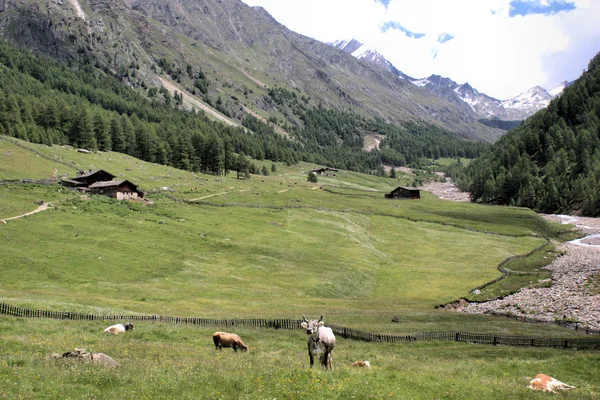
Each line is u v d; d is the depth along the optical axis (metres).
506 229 152.50
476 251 120.62
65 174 145.00
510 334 52.38
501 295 81.62
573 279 86.75
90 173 137.88
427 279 93.62
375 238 130.75
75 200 115.31
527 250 123.81
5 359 20.28
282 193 186.75
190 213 125.00
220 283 77.25
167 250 89.56
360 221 148.00
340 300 74.44
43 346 25.78
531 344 46.78
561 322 61.22
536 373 29.50
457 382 23.05
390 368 27.11
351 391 18.64
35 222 92.94
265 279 82.38
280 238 110.06
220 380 19.42
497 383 23.53
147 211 119.50
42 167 147.00
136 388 17.91
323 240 113.62
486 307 74.56
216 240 100.69
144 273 76.25
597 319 60.84
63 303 48.47
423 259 111.69
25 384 16.83
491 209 193.25
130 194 132.62
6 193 113.25
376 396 18.45
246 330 45.56
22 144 166.62
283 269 88.62
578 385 26.45
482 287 87.31
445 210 186.00
